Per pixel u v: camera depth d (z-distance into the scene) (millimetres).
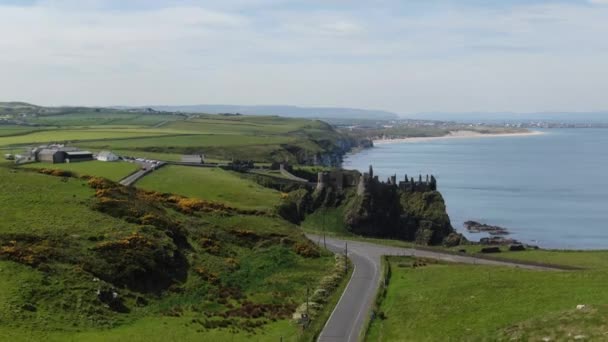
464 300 70125
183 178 167000
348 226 199000
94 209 93875
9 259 72562
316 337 64438
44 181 105938
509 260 113312
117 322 66750
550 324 53562
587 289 67188
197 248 93812
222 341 63469
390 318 69938
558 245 193000
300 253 101250
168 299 76188
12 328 59719
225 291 81750
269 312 75750
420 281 85188
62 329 62062
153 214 96875
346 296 80062
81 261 76000
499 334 55250
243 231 105688
